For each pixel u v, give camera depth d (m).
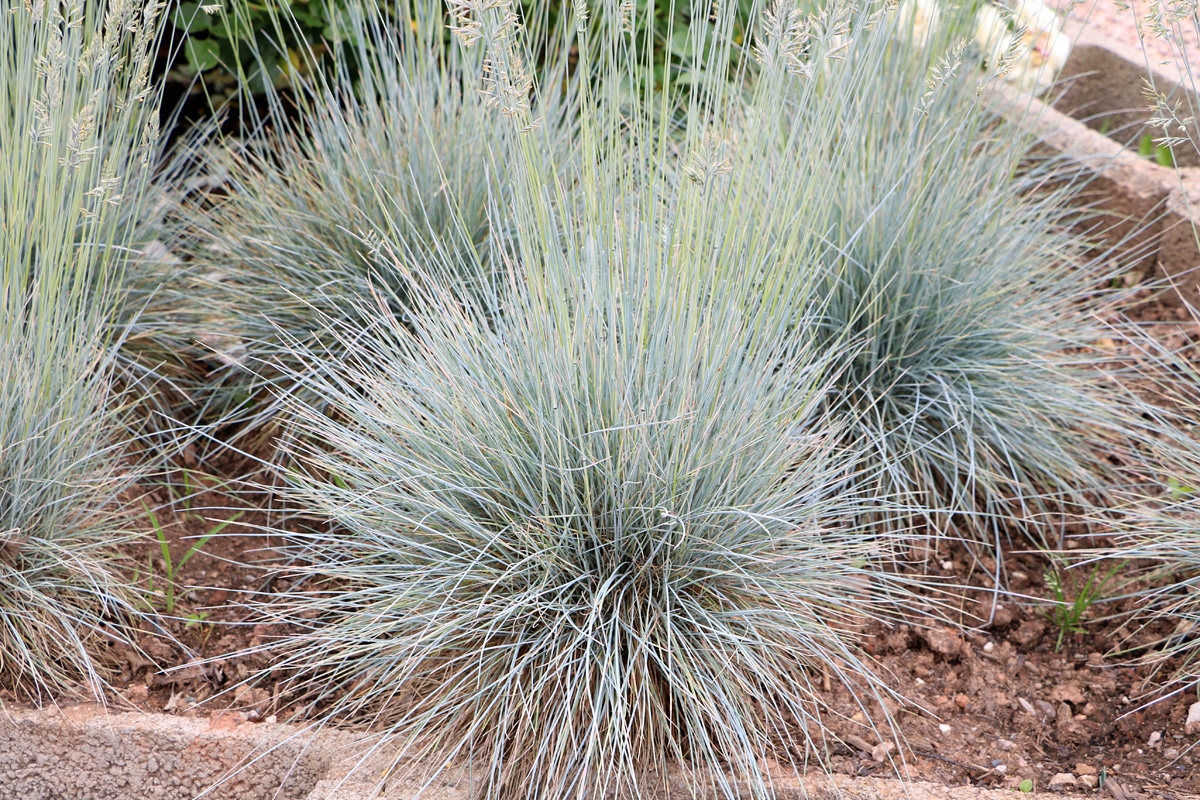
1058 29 4.00
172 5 3.82
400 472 2.51
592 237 2.43
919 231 3.14
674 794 2.36
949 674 2.75
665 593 2.39
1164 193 3.97
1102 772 2.43
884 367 3.21
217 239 3.45
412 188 3.34
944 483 3.21
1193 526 2.77
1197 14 2.68
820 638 2.58
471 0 2.02
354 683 2.64
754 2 2.48
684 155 2.51
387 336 2.86
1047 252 3.61
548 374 2.36
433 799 2.36
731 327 2.48
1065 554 3.10
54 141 2.62
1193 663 2.71
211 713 2.57
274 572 2.93
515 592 2.45
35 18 2.48
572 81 3.64
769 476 2.49
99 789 2.49
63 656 2.59
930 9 3.63
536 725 2.35
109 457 2.98
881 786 2.37
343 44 3.99
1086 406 3.17
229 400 3.41
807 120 3.03
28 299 2.76
